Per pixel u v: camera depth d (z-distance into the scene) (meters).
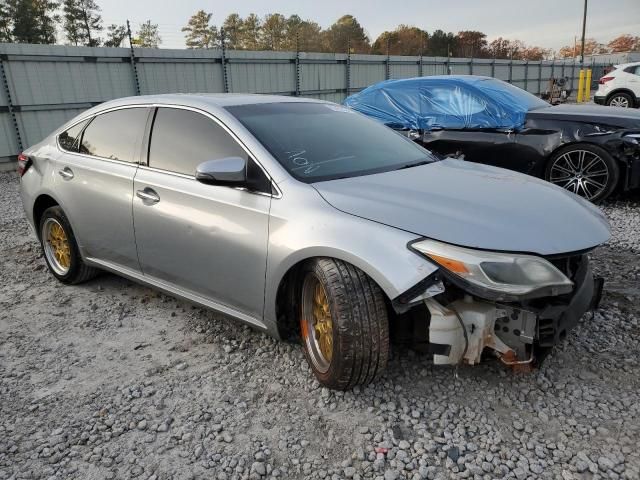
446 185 3.03
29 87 11.38
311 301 2.94
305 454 2.44
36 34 43.06
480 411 2.70
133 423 2.69
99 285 4.57
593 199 6.56
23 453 2.49
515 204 2.80
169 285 3.63
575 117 6.56
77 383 3.07
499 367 3.05
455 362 2.58
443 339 2.52
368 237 2.55
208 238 3.19
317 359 2.94
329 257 2.67
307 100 4.06
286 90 16.92
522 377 2.96
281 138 3.26
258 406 2.80
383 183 2.99
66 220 4.32
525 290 2.38
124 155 3.82
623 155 6.27
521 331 2.54
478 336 2.54
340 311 2.59
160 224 3.47
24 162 4.73
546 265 2.44
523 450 2.42
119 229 3.80
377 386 2.91
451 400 2.78
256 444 2.52
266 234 2.91
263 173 3.01
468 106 7.23
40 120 11.66
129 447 2.51
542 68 31.05
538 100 7.71
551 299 2.64
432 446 2.44
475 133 7.12
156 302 4.18
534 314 2.50
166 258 3.51
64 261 4.56
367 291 2.59
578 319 2.74
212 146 3.32
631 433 2.50
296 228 2.77
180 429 2.64
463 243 2.43
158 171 3.54
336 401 2.81
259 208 2.96
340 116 3.94
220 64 14.89
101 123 4.11
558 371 3.01
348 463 2.37
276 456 2.43
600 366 3.06
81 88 12.18
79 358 3.36
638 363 3.07
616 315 3.68
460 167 3.57
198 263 3.31
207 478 2.31
